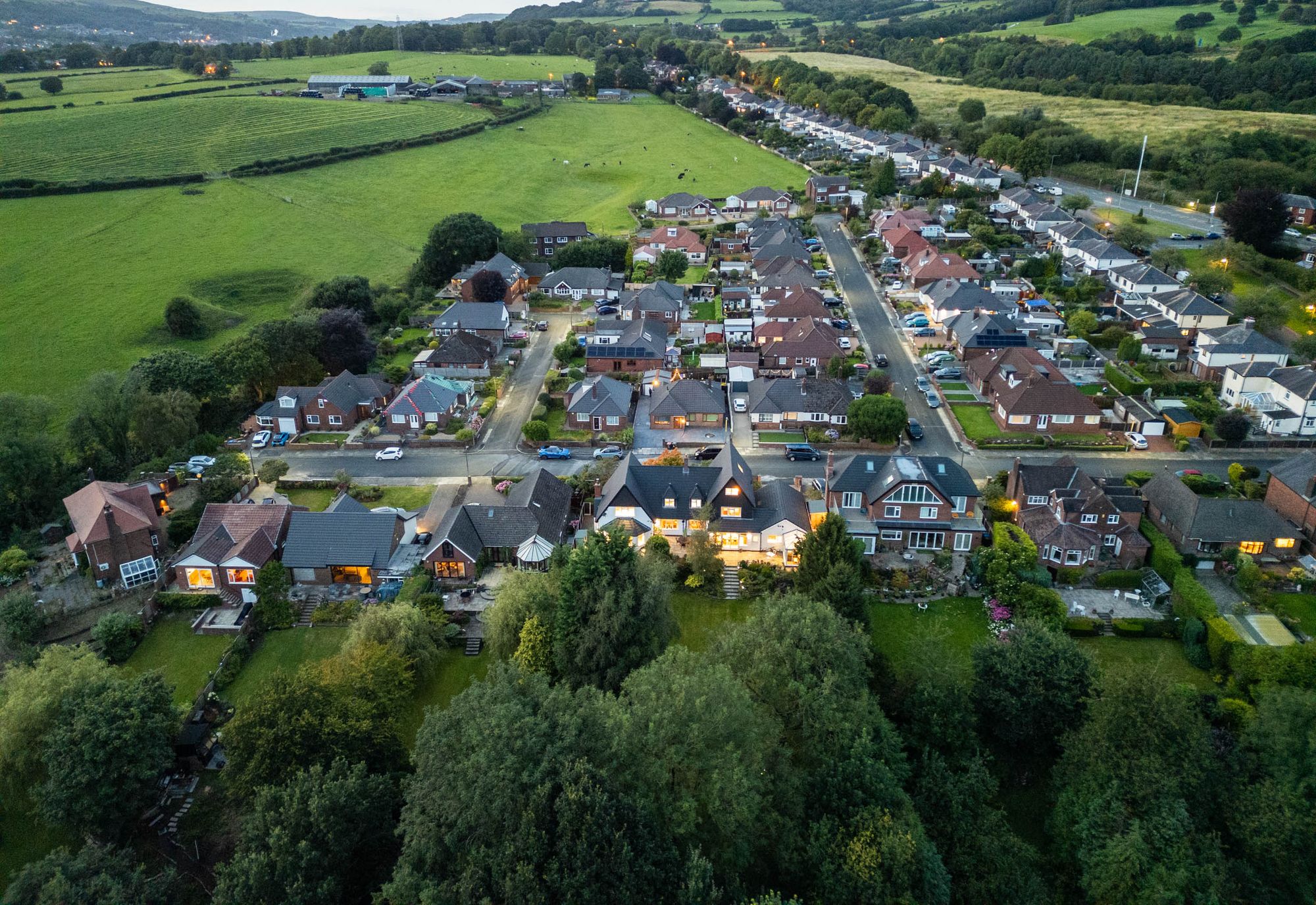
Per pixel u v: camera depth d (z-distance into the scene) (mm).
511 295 166125
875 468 90062
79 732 54094
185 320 145125
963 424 112312
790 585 80000
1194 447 105625
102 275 169125
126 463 105812
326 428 115250
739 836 46469
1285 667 62656
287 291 168875
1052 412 108062
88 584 82375
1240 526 81312
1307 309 136875
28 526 94438
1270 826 50062
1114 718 54500
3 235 183125
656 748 46688
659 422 114062
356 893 48562
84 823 53594
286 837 45500
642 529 85875
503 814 43750
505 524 84188
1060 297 154125
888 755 53938
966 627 74750
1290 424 105062
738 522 85750
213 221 199875
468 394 122000
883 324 148500
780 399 112312
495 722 46438
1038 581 77688
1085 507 82250
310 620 77000
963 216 194375
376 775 52062
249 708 54719
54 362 135625
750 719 49656
